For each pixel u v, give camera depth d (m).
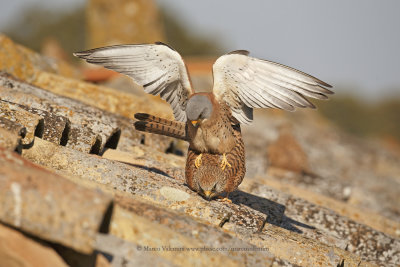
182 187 9.93
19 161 7.37
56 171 8.17
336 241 11.39
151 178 9.48
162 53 10.35
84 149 10.17
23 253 6.36
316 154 28.09
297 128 34.41
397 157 38.69
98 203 6.54
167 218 7.69
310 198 15.05
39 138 9.32
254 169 16.69
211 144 10.36
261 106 10.39
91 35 36.03
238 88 10.43
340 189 18.77
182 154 16.52
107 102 14.98
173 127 10.71
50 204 6.40
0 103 9.62
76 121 11.33
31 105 11.27
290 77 9.89
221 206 9.38
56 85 15.12
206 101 10.15
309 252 9.12
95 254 6.89
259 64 9.98
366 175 27.16
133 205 7.79
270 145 21.19
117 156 11.38
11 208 6.33
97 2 35.66
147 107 15.23
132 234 6.96
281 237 9.48
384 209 20.42
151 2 36.91
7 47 15.34
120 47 10.30
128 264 6.67
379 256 12.05
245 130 27.66
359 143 38.84
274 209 11.76
